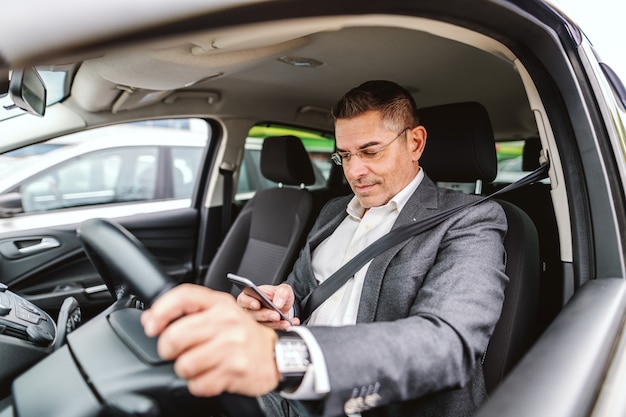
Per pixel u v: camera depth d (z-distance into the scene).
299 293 1.48
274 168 2.54
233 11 0.49
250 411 0.63
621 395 0.72
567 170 1.08
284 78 2.20
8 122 1.85
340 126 1.30
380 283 1.17
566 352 0.72
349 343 0.70
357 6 0.63
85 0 0.38
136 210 2.66
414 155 1.37
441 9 0.75
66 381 0.64
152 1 0.41
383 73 2.02
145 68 1.53
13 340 0.85
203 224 2.78
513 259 1.24
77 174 3.69
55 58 0.38
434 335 0.80
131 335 0.69
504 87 2.10
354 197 1.50
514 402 0.59
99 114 2.10
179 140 3.96
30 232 2.23
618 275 1.01
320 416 0.67
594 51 1.08
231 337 0.54
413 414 1.03
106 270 0.78
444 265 1.08
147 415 0.56
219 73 1.85
